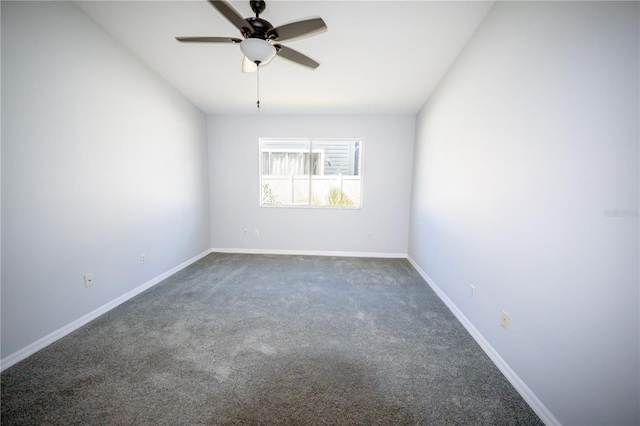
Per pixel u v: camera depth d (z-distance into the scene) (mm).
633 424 908
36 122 1698
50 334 1812
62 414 1250
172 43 2361
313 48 2346
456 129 2361
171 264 3287
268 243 4379
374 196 4164
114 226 2375
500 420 1263
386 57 2461
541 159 1312
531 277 1371
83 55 2014
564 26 1182
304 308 2418
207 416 1255
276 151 4785
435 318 2254
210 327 2064
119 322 2117
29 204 1671
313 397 1379
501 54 1673
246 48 1642
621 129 928
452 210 2410
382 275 3359
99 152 2193
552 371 1229
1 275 1544
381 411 1297
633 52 892
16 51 1578
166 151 3121
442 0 1763
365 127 4055
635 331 892
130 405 1311
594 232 1026
